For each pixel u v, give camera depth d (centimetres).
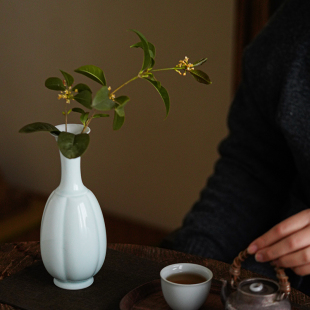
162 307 113
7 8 350
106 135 332
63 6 321
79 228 113
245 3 249
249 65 148
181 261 127
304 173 141
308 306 115
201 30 271
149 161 317
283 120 139
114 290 116
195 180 299
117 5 298
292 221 119
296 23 142
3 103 374
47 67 342
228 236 142
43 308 112
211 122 282
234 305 103
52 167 360
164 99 112
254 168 146
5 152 383
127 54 302
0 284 117
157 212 323
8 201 355
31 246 132
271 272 136
